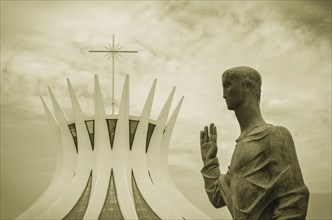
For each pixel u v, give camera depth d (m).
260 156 7.79
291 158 7.71
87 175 60.28
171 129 63.00
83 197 58.84
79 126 61.62
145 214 57.22
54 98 63.41
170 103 62.56
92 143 61.97
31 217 56.25
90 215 54.56
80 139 61.53
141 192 58.72
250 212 7.68
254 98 8.26
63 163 62.03
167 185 60.12
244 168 7.86
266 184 7.66
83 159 61.09
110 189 58.41
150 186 58.91
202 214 57.53
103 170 59.22
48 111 63.22
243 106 8.26
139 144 61.41
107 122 62.03
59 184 60.44
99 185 57.50
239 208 7.79
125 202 56.38
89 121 62.25
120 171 59.25
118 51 61.00
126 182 58.12
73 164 61.97
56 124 63.50
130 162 60.81
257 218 7.68
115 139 61.31
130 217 55.06
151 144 62.06
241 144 7.99
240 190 7.81
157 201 57.28
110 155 60.69
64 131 62.59
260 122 8.18
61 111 63.25
